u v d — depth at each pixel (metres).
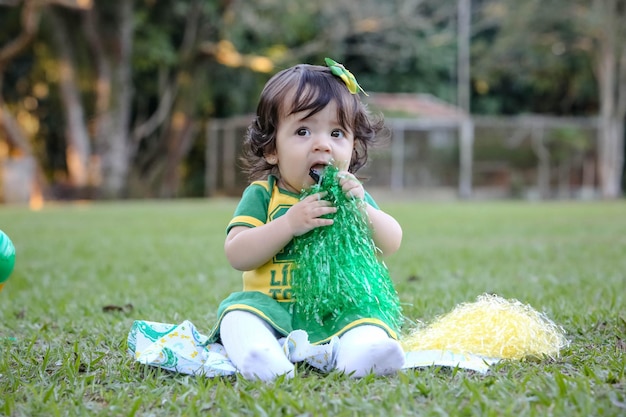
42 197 21.88
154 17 23.11
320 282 2.60
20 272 5.91
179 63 23.14
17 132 22.05
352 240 2.66
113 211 15.44
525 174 26.33
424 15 28.61
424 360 2.62
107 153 22.16
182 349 2.66
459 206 18.45
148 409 2.20
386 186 25.22
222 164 26.30
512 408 2.04
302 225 2.62
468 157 25.64
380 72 29.14
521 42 27.41
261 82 26.34
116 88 21.89
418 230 10.06
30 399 2.28
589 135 26.67
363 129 2.87
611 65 26.52
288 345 2.54
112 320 3.73
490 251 7.22
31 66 25.09
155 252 7.48
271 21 23.48
